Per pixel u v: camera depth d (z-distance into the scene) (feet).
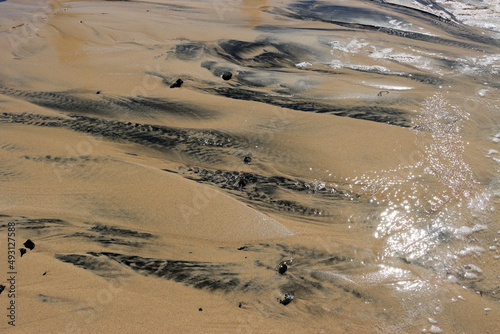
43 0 34.09
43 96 19.27
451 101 18.75
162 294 10.07
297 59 23.32
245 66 22.36
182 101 18.67
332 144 15.66
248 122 17.08
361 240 11.87
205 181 13.94
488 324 9.53
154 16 29.71
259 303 10.00
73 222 12.13
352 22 28.63
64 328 9.20
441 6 32.09
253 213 12.53
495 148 15.52
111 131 16.44
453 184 13.75
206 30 27.02
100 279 10.41
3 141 15.71
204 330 9.26
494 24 28.40
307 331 9.43
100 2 33.45
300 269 10.91
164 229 11.93
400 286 10.53
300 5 32.42
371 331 9.47
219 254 11.25
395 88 19.89
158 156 15.11
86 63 22.56
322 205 13.08
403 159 14.87
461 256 11.31
